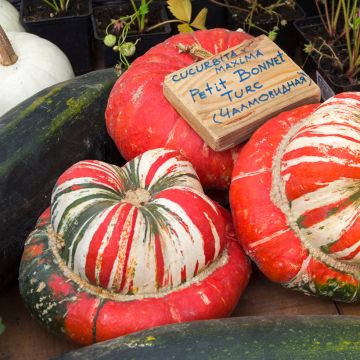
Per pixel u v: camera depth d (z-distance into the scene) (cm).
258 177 92
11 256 102
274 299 102
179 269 86
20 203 102
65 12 161
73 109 113
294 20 158
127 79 107
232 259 94
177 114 102
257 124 99
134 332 81
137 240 83
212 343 75
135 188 93
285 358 73
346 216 83
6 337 97
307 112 97
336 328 78
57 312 88
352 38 152
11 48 135
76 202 88
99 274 84
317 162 82
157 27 158
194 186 93
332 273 90
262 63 103
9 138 105
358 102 88
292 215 88
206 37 112
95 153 116
